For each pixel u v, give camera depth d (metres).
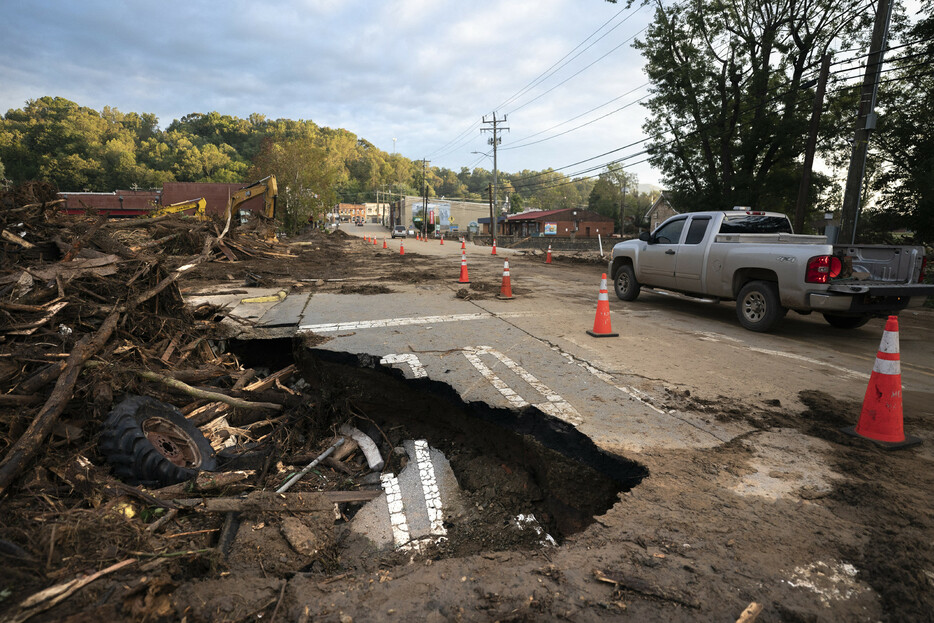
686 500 2.83
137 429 3.85
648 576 2.20
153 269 6.55
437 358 5.68
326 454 4.71
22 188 8.12
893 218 16.48
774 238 7.50
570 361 5.64
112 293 5.92
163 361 5.44
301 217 54.06
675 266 8.84
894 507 2.74
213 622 2.06
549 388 4.73
